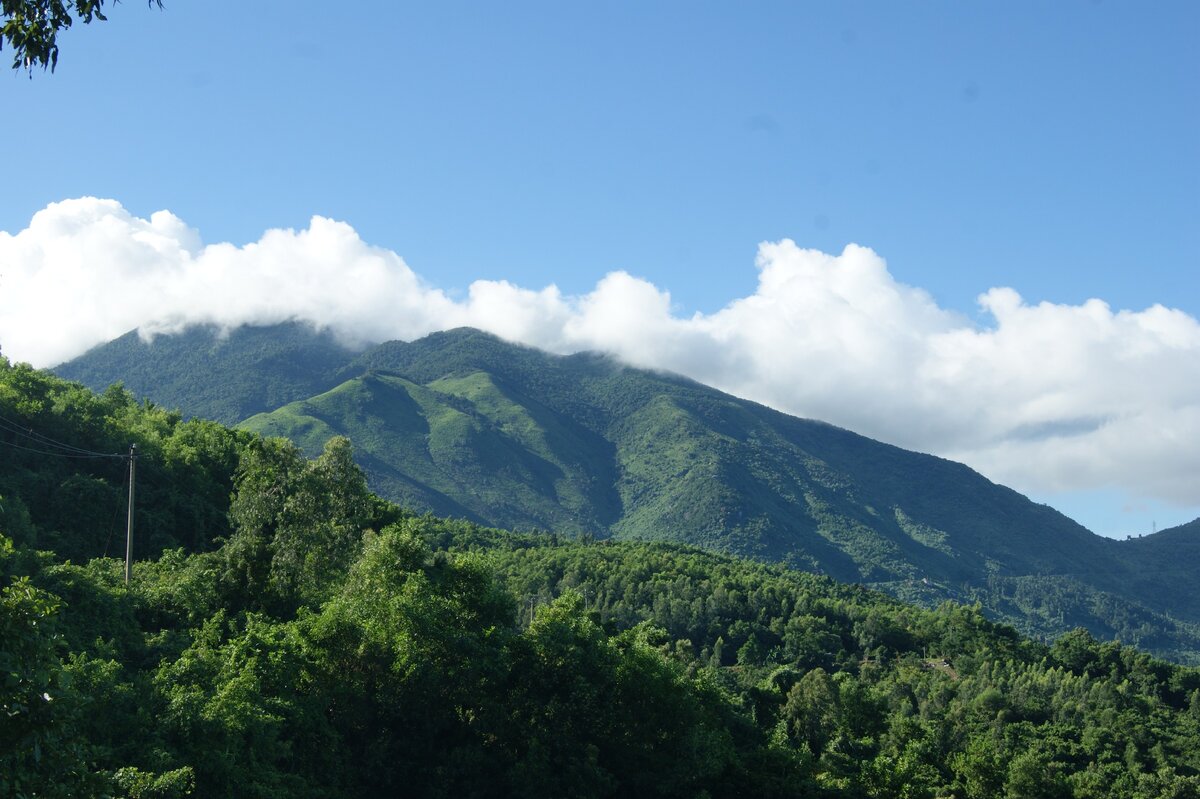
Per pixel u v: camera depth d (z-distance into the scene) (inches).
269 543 2161.7
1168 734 4461.1
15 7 585.3
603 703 1808.6
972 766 3181.6
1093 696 5054.1
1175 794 3444.9
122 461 3038.9
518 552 7268.7
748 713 3540.8
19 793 537.0
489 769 1670.8
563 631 1865.2
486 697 1732.3
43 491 2709.2
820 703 3656.5
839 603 7042.3
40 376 3501.5
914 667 5831.7
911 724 3449.8
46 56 600.7
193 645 1647.4
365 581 1867.6
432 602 1766.7
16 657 538.6
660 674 1897.1
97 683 1195.9
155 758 1119.0
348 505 2266.2
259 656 1533.0
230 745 1242.6
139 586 1975.9
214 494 3299.7
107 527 2706.7
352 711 1626.5
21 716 533.6
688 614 6343.5
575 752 1718.8
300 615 1760.6
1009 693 4960.6
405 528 2003.0
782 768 2215.8
